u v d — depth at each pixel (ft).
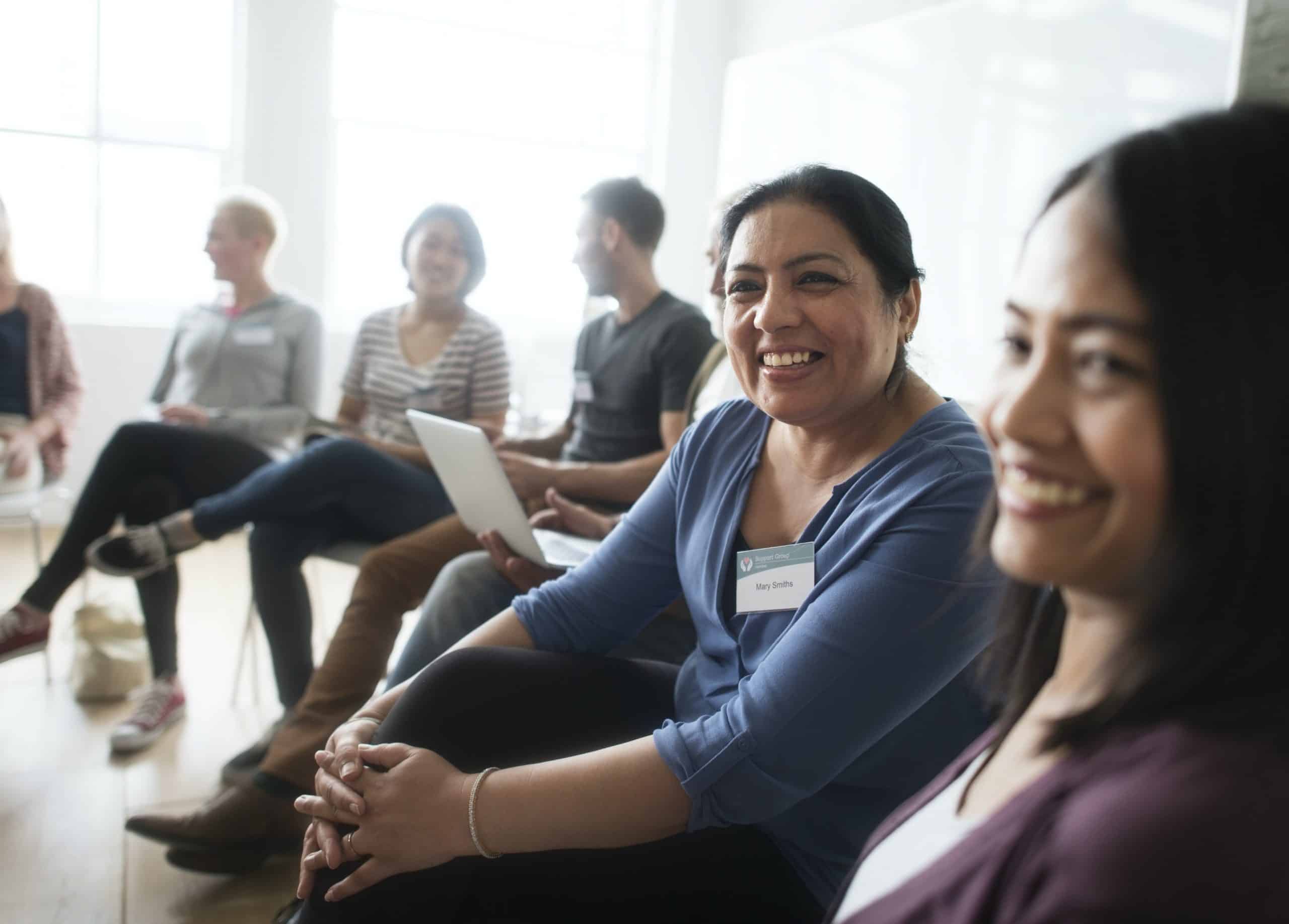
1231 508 1.44
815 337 3.81
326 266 17.66
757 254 3.90
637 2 19.52
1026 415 1.67
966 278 12.23
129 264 16.94
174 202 16.99
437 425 6.45
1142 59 9.83
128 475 9.14
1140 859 1.38
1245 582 1.45
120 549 8.31
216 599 12.98
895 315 4.00
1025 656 2.23
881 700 3.42
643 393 8.32
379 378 10.11
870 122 14.14
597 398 8.68
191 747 8.70
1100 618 1.77
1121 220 1.57
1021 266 1.81
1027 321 1.75
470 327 9.88
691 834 3.92
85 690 9.55
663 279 19.76
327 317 17.89
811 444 4.12
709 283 7.94
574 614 4.75
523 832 3.53
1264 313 1.42
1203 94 9.14
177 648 9.28
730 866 3.87
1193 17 9.27
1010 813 1.71
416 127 18.35
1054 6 10.96
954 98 12.50
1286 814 1.32
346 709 6.95
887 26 13.79
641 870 3.87
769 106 16.70
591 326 9.03
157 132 16.74
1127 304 1.54
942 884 1.77
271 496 8.20
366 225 18.31
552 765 3.60
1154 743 1.50
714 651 4.20
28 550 14.55
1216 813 1.35
